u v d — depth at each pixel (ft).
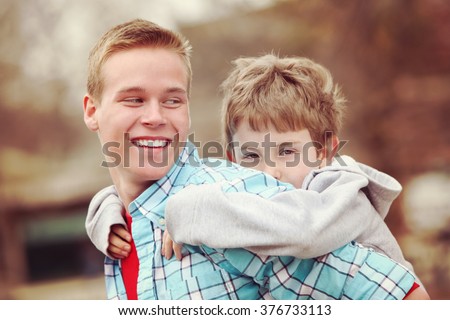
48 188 55.77
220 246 5.91
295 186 8.54
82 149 58.13
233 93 8.91
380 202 7.13
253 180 6.61
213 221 5.99
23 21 54.13
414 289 6.36
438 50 37.22
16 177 55.98
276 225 5.77
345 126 36.06
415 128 36.73
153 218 6.80
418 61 37.22
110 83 6.81
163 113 6.78
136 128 6.72
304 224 5.80
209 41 45.47
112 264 7.53
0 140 55.77
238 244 5.85
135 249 7.27
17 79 55.16
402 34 37.06
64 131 57.31
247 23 44.04
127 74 6.69
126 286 7.33
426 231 38.88
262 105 8.44
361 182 6.59
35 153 57.06
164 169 6.82
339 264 6.18
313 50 38.11
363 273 6.20
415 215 41.98
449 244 36.65
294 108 8.39
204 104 45.65
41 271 64.95
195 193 6.24
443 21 37.35
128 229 7.48
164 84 6.73
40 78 55.62
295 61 9.09
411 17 37.04
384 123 36.32
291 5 40.73
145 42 6.81
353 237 6.26
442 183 46.52
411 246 36.91
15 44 54.03
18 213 57.31
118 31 6.95
